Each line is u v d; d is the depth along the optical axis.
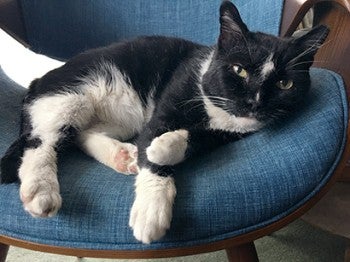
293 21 0.41
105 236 0.27
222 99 0.36
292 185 0.29
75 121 0.38
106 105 0.43
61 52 0.51
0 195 0.30
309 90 0.36
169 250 0.27
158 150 0.30
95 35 0.51
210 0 0.50
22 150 0.34
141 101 0.44
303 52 0.35
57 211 0.28
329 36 0.39
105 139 0.38
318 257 0.51
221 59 0.37
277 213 0.28
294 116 0.34
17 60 0.60
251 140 0.34
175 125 0.37
